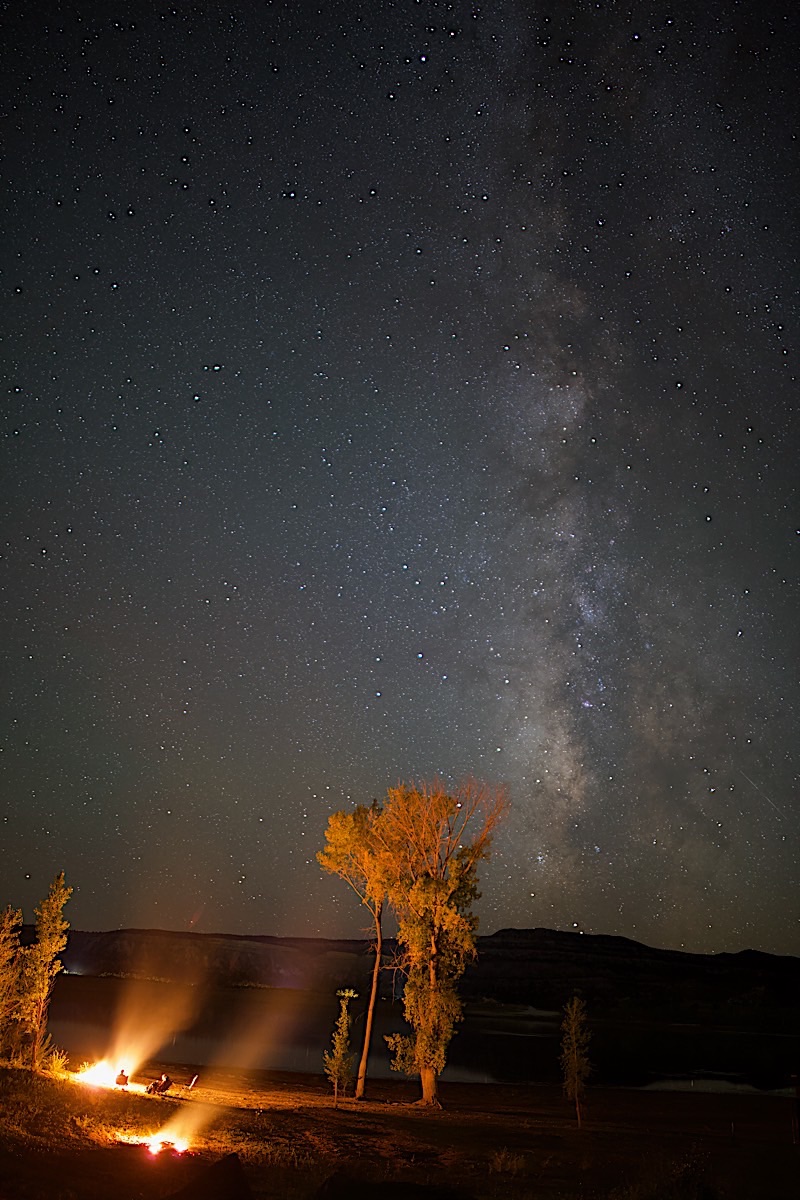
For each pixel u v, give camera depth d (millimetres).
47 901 26562
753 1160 19750
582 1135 23766
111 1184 12469
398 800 31656
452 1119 26125
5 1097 18109
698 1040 72750
